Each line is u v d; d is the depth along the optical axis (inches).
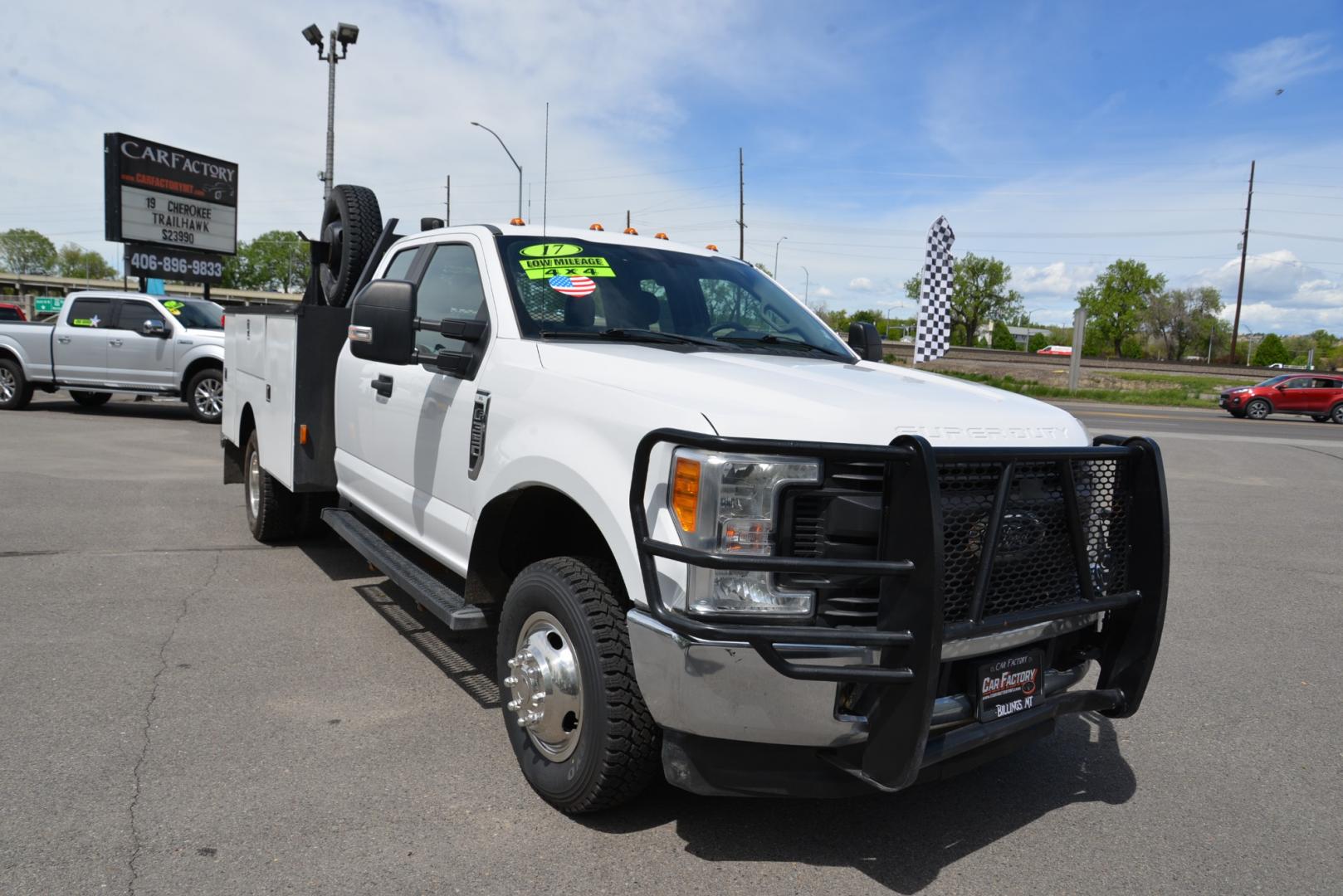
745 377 120.0
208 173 920.9
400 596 222.4
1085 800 137.5
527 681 126.1
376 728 150.2
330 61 896.3
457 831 119.9
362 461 196.2
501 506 138.9
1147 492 126.6
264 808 123.6
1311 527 365.4
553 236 167.2
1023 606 115.5
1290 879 117.4
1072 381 1460.4
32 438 487.2
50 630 191.0
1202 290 3806.6
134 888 105.0
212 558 252.7
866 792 107.7
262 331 241.6
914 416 109.7
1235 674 195.0
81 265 5442.9
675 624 100.9
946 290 763.4
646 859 115.5
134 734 144.2
